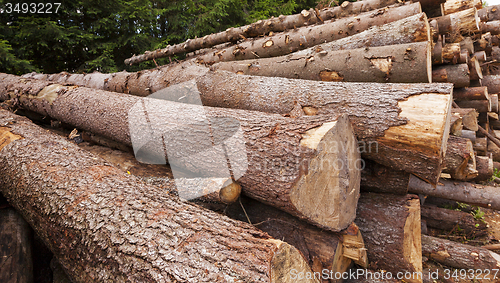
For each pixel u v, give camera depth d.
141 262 1.13
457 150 2.31
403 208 1.99
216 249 1.13
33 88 3.73
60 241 1.48
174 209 1.41
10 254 1.93
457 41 3.49
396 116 1.70
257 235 1.25
